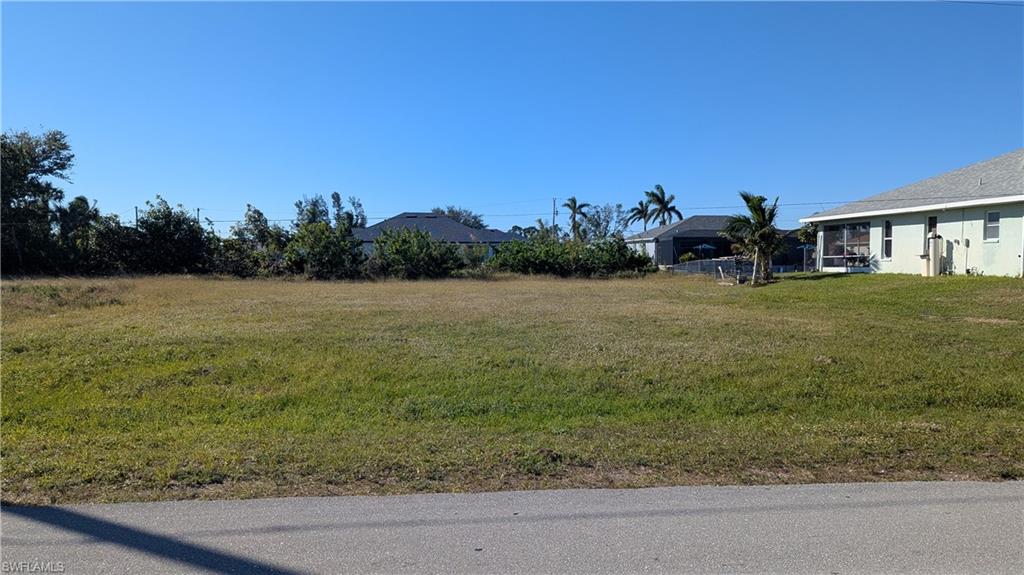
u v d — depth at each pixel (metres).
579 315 16.25
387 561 3.62
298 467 5.18
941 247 23.19
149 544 3.81
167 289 24.47
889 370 9.33
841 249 29.56
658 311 17.25
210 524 4.09
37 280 28.72
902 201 25.45
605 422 7.01
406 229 40.53
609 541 3.88
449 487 4.80
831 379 8.92
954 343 11.43
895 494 4.63
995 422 6.84
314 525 4.08
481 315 16.30
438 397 8.13
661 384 8.77
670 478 5.00
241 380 9.18
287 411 7.66
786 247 31.50
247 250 39.22
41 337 12.14
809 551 3.75
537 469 5.16
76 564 3.57
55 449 5.75
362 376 9.28
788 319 15.02
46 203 40.66
